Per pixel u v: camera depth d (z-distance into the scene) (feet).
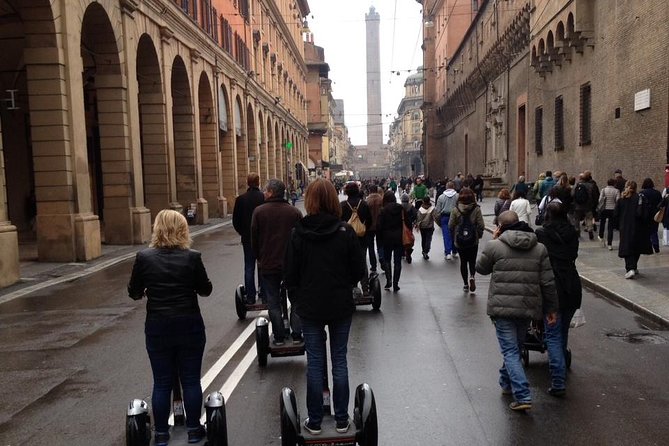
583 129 75.72
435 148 262.67
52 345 25.89
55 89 49.83
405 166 473.26
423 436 15.89
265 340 21.83
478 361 22.39
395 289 36.88
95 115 87.76
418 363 22.22
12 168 76.64
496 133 138.72
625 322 28.02
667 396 18.52
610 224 49.08
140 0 67.62
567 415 17.15
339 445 13.94
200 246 64.44
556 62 87.04
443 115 240.12
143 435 13.89
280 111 185.37
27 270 46.85
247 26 134.82
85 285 40.60
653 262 41.86
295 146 231.09
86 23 59.21
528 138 107.04
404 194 50.49
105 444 15.96
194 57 90.84
